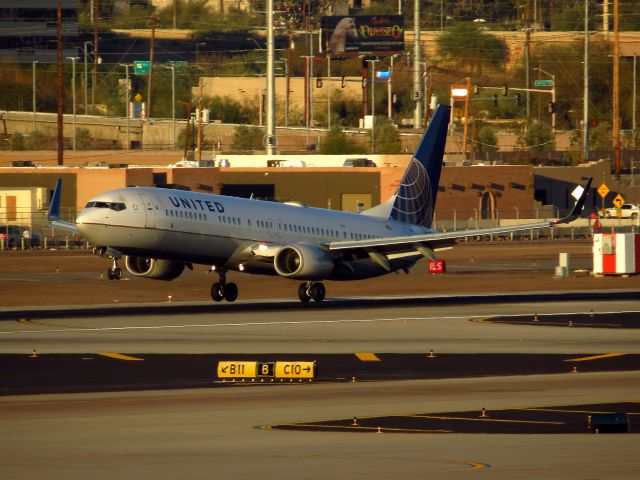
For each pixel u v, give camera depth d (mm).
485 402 132750
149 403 133250
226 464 97688
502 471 93625
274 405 131250
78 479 91750
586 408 128375
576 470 93812
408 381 151000
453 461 98500
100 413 126188
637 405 130375
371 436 112000
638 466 95250
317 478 91500
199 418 122688
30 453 103625
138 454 102938
